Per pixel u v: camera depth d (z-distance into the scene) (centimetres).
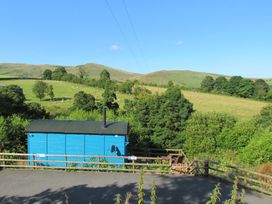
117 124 2622
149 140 4212
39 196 1619
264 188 1875
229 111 7719
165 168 2316
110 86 10981
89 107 6225
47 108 7212
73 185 1808
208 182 1928
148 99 4478
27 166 2169
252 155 3006
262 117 4622
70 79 15825
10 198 1585
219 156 3650
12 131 2739
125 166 2327
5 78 15650
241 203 741
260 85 10956
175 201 1570
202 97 10212
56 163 2473
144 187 1784
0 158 2294
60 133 2481
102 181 1897
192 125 4262
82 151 2484
